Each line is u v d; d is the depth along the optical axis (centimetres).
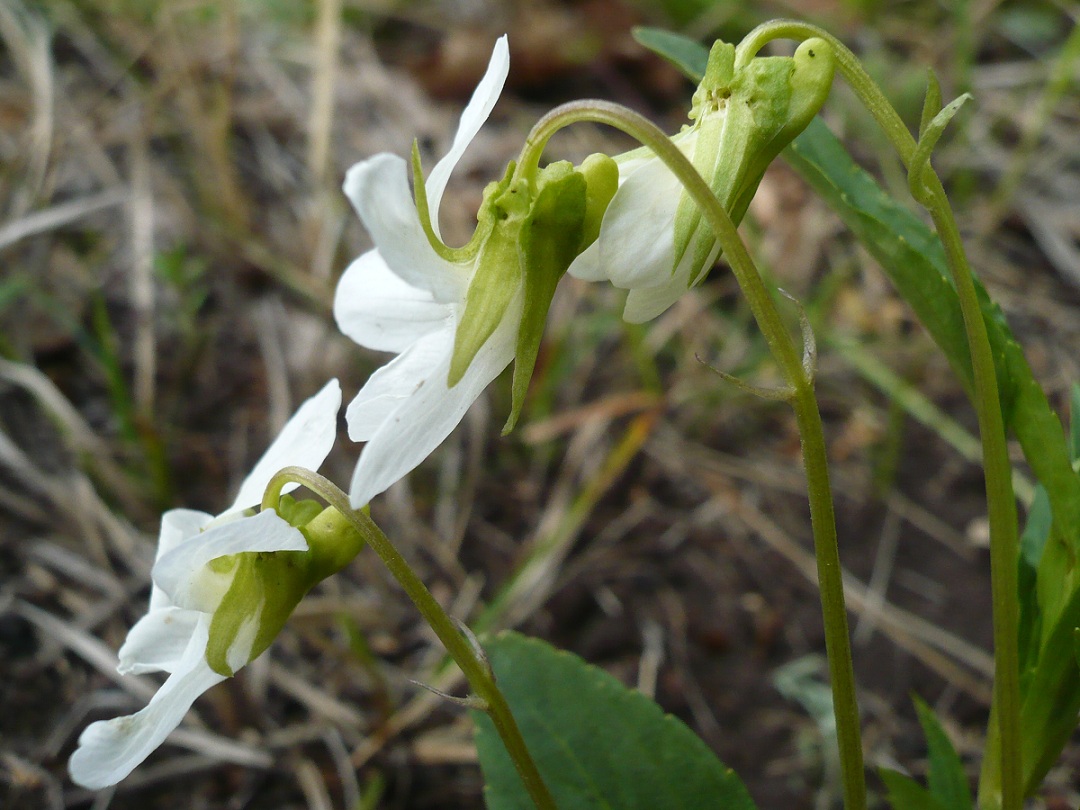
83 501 10
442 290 5
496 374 5
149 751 5
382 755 9
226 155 13
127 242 13
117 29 15
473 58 16
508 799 7
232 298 13
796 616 11
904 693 10
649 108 16
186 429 12
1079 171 15
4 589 10
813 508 6
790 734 10
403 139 15
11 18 14
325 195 13
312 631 10
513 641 8
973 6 18
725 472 12
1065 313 14
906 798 6
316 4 17
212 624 5
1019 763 6
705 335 13
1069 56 14
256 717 9
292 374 12
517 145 15
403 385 5
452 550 11
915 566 11
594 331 13
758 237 13
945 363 13
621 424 12
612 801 7
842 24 18
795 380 5
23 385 11
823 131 8
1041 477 7
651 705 7
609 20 17
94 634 10
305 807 9
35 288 12
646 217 5
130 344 12
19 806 9
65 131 14
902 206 8
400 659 10
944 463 12
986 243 15
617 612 11
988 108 16
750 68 5
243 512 5
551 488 12
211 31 16
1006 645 6
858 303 14
